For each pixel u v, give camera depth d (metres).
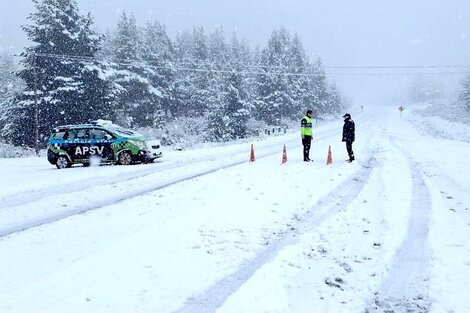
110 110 40.16
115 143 17.89
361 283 5.38
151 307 4.78
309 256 6.31
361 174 13.42
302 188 11.06
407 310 4.73
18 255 6.60
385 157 17.62
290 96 62.16
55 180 13.73
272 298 4.90
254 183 11.98
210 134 46.75
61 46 37.88
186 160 18.66
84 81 38.28
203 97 59.88
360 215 8.45
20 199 11.05
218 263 6.05
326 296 5.05
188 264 6.02
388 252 6.29
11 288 5.34
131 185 12.57
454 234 7.11
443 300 4.84
